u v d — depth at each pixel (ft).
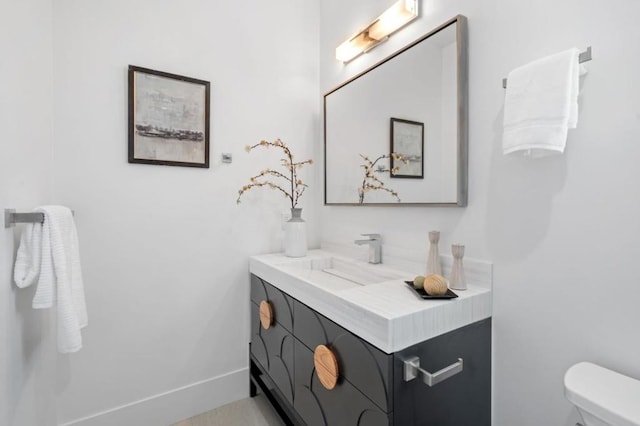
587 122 2.94
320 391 3.92
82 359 4.73
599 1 2.85
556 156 3.16
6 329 2.86
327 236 6.74
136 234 5.09
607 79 2.81
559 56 2.90
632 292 2.68
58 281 3.15
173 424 5.38
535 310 3.34
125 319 5.04
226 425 5.35
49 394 4.24
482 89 3.83
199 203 5.62
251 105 6.12
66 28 4.53
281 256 6.10
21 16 3.28
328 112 6.59
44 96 4.07
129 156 4.96
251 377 6.09
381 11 5.30
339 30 6.35
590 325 2.93
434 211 4.42
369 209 5.59
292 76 6.61
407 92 4.76
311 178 6.88
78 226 4.66
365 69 5.65
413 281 3.89
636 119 2.65
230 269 5.95
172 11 5.34
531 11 3.35
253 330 5.98
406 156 4.77
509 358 3.58
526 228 3.42
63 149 4.52
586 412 2.47
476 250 3.91
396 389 2.88
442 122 4.20
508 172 3.57
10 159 2.96
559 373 3.15
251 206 6.14
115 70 4.88
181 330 5.51
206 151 5.61
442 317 3.24
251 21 6.12
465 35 3.98
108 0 4.83
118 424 4.97
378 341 2.95
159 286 5.30
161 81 5.20
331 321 3.68
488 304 3.69
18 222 2.96
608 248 2.82
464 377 3.47
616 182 2.76
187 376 5.57
